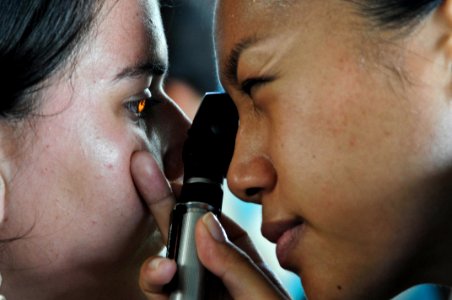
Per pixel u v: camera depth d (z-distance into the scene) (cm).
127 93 128
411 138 106
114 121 127
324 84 107
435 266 113
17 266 126
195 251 119
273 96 111
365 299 114
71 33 121
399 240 109
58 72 122
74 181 124
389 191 107
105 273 130
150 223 133
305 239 114
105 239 128
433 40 105
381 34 105
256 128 116
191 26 228
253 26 110
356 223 109
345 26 106
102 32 125
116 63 126
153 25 131
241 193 116
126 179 127
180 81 235
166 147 138
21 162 122
